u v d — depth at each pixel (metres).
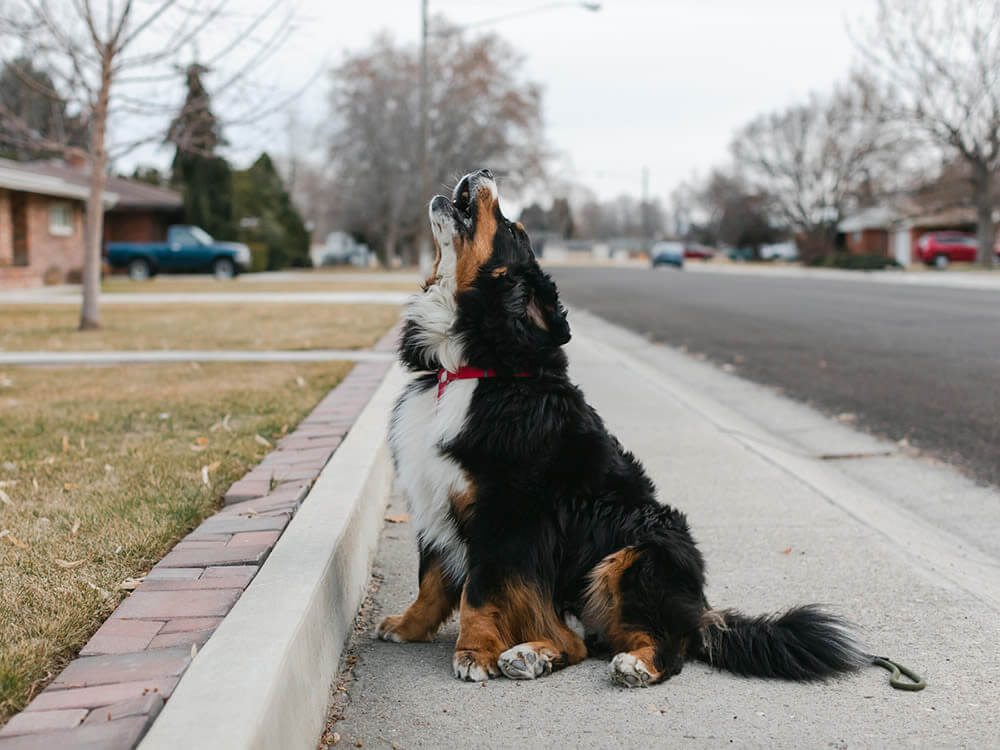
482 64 53.88
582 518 3.22
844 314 16.72
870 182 54.91
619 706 2.81
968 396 8.19
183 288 26.33
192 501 4.09
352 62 52.72
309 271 50.66
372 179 52.78
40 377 8.34
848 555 4.25
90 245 13.11
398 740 2.59
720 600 3.72
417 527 3.34
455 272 3.30
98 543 3.48
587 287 28.22
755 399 8.52
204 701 2.09
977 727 2.67
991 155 39.66
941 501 5.29
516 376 3.22
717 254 89.56
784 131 60.59
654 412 7.64
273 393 7.29
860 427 7.22
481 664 3.02
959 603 3.67
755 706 2.81
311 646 2.65
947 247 45.03
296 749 2.32
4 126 12.76
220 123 12.59
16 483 4.43
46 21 11.52
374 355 9.91
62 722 2.04
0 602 2.87
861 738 2.60
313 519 3.56
